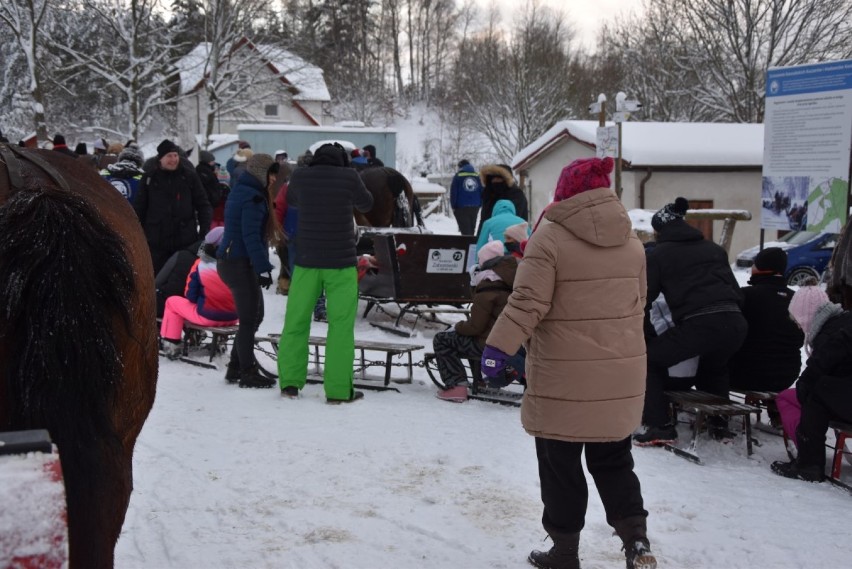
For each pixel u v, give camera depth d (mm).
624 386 3605
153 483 4891
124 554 3988
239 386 7309
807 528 4328
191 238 9289
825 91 11812
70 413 1927
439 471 5117
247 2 28094
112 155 14414
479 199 15953
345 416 6316
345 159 6691
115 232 2217
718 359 5949
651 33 37219
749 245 21141
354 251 6707
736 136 21531
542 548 4078
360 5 73750
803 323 5332
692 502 4691
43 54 26328
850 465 5574
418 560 3951
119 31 26844
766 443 6035
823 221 12031
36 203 2074
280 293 12312
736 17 31891
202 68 34250
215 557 3943
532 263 3568
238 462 5246
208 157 12781
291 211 9945
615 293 3607
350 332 6676
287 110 45281
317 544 4098
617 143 14617
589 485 4961
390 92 66625
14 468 1436
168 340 8453
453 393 6883
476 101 44500
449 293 9961
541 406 3641
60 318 1940
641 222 14148
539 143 23031
